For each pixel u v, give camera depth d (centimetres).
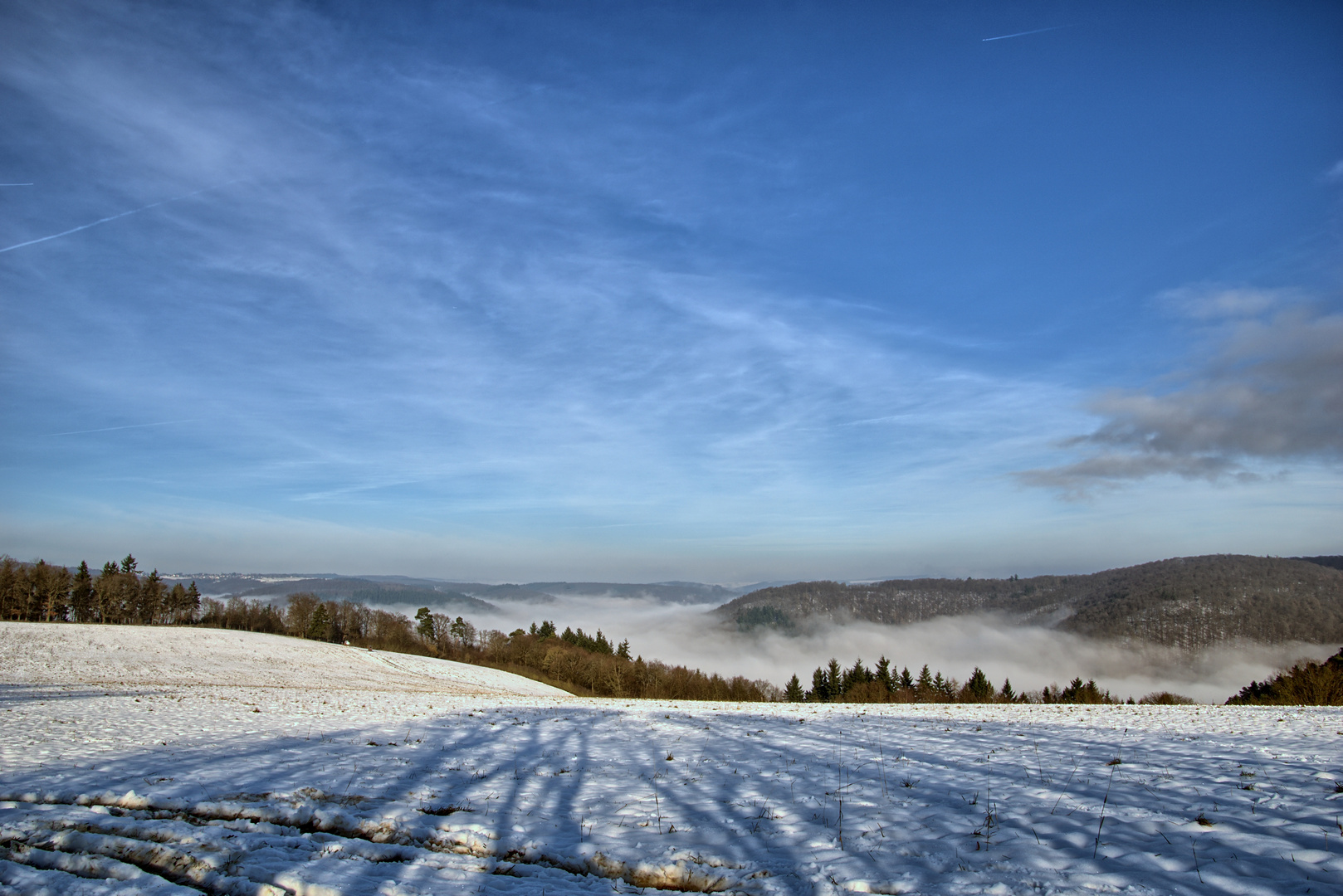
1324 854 711
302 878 759
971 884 711
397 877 771
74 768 1291
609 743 1709
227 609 13200
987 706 3059
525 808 1051
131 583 11450
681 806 1058
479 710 2667
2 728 1814
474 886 749
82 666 4959
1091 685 9500
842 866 780
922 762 1378
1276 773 1092
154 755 1449
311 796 1094
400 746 1642
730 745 1656
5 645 5747
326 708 2639
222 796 1081
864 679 11519
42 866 797
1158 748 1433
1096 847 782
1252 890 647
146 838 878
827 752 1538
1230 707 2777
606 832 932
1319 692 4856
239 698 2994
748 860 816
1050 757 1361
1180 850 755
